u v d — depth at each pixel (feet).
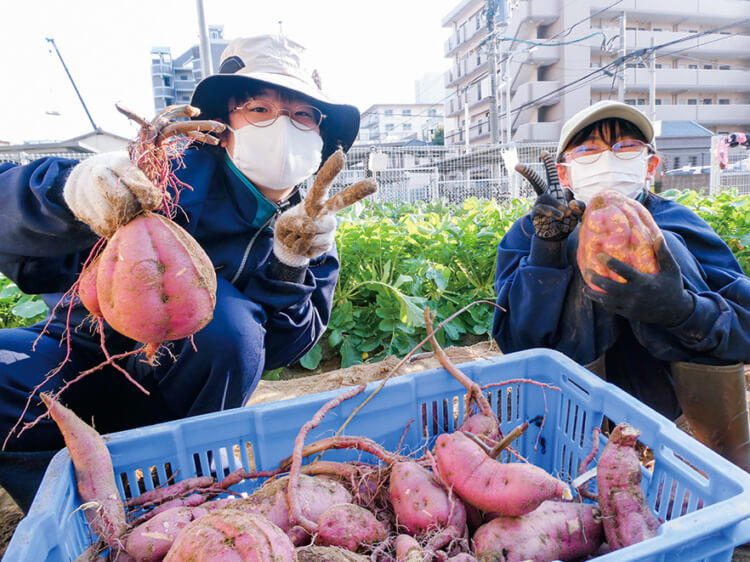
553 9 98.89
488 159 52.01
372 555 3.66
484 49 116.98
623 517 3.92
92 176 3.23
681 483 4.11
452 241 15.55
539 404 6.00
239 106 5.99
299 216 5.18
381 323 13.37
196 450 4.80
